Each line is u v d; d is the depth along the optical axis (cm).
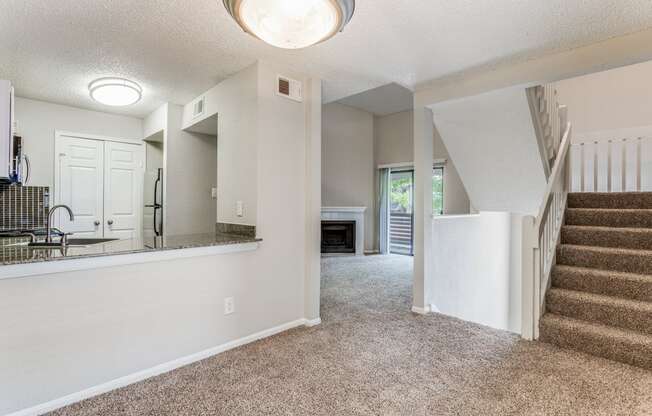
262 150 279
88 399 196
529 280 283
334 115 730
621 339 242
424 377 221
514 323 468
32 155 373
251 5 132
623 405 191
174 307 234
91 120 410
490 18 207
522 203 468
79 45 243
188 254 238
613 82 481
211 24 215
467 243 424
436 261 366
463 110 355
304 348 264
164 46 245
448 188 674
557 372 228
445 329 304
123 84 296
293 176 304
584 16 204
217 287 256
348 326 312
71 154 397
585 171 471
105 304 204
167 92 346
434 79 312
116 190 429
